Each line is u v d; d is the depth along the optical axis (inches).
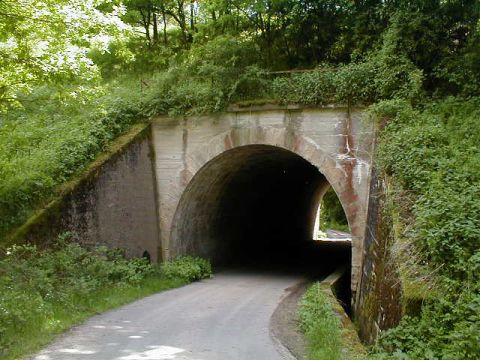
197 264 630.5
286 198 993.5
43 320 335.9
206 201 698.8
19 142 509.4
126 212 586.2
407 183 393.7
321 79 553.6
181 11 880.9
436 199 331.3
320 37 702.5
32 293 373.1
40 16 393.4
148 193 625.6
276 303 476.1
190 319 393.4
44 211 481.1
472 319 232.4
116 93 677.9
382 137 474.3
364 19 650.8
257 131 587.8
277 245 1003.9
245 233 867.4
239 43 613.6
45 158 527.8
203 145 616.7
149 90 660.1
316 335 316.2
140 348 303.3
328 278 591.5
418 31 546.9
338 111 548.7
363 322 393.7
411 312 258.4
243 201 822.5
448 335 235.6
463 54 546.0
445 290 262.1
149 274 562.3
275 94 573.0
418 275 280.8
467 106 487.8
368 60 557.3
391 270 315.6
